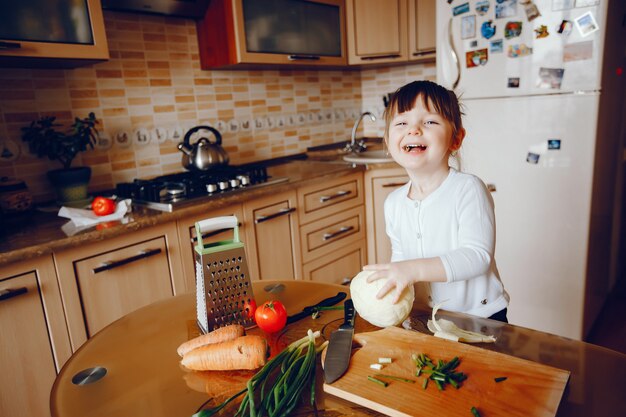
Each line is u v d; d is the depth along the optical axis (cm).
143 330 88
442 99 97
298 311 91
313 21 258
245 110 268
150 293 166
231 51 226
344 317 87
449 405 58
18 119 183
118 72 211
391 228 120
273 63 238
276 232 212
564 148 193
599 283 228
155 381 69
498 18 199
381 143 333
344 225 251
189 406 63
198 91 243
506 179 210
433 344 72
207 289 83
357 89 344
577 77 185
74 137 183
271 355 75
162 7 211
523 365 65
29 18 154
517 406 57
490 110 209
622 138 236
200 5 225
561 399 58
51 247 136
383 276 82
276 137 288
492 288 109
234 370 71
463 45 211
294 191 218
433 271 86
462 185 104
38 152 184
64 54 162
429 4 269
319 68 295
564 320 207
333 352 71
